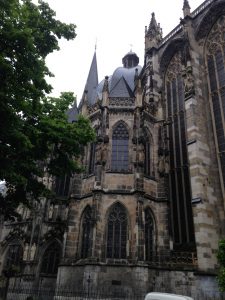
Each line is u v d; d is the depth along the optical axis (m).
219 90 41.12
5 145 19.47
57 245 42.12
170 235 35.62
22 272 40.94
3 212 24.02
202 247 31.34
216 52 43.97
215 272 30.53
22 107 20.14
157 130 41.09
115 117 39.78
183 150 42.19
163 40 53.84
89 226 34.50
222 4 44.97
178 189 40.44
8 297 39.41
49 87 22.59
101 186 34.56
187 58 43.06
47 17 24.36
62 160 24.45
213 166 37.25
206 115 40.59
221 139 38.31
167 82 50.47
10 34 19.02
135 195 34.09
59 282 32.94
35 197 24.72
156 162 38.84
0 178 19.80
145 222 34.31
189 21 47.38
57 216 43.91
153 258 33.31
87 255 32.78
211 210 33.78
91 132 25.80
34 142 21.77
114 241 32.66
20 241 48.16
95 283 29.94
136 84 45.25
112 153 37.75
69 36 24.59
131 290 29.67
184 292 31.16
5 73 18.92
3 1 18.98
